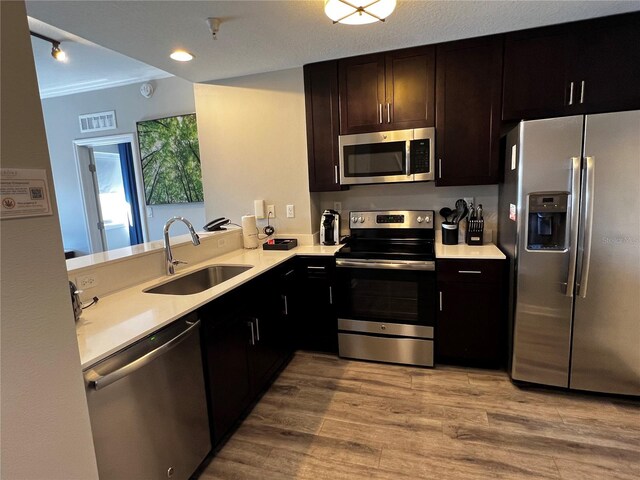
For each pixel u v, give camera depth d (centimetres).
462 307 249
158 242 239
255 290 219
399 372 255
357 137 275
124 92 401
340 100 277
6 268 77
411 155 265
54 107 428
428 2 191
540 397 220
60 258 88
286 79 292
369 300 266
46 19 189
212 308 174
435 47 253
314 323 284
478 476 162
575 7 204
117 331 133
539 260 213
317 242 323
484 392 227
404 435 191
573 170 198
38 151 84
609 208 197
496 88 246
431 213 294
